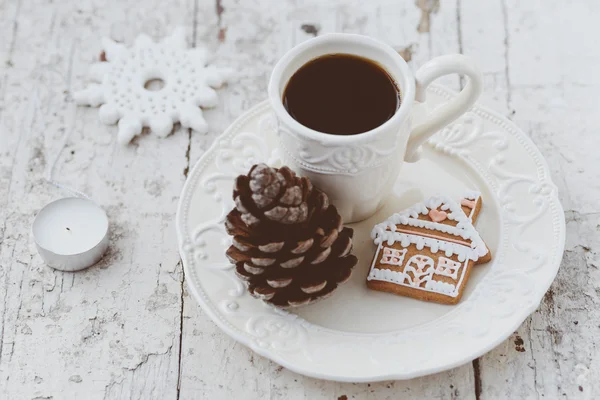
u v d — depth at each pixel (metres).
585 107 0.57
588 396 0.49
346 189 0.49
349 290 0.50
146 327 0.52
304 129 0.46
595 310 0.51
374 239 0.51
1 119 0.58
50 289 0.53
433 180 0.53
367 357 0.48
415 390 0.50
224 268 0.50
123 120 0.57
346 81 0.49
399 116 0.47
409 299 0.50
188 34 0.61
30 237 0.55
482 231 0.52
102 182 0.56
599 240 0.53
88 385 0.51
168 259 0.54
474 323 0.48
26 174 0.57
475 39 0.60
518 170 0.52
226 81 0.59
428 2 0.62
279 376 0.50
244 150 0.54
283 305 0.48
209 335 0.52
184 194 0.52
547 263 0.50
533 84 0.58
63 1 0.62
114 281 0.53
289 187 0.45
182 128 0.58
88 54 0.61
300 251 0.46
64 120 0.58
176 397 0.50
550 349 0.50
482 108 0.54
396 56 0.48
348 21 0.61
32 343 0.52
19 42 0.61
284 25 0.61
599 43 0.59
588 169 0.55
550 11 0.61
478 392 0.50
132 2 0.62
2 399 0.50
